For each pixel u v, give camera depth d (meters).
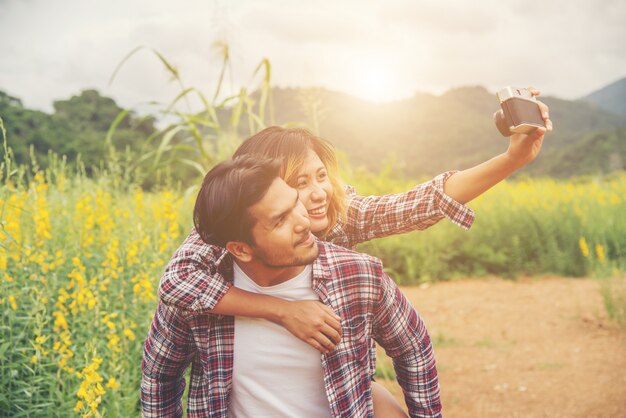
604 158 80.69
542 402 4.14
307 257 1.36
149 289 3.24
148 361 1.56
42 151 25.78
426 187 1.84
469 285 8.01
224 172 1.37
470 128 126.38
